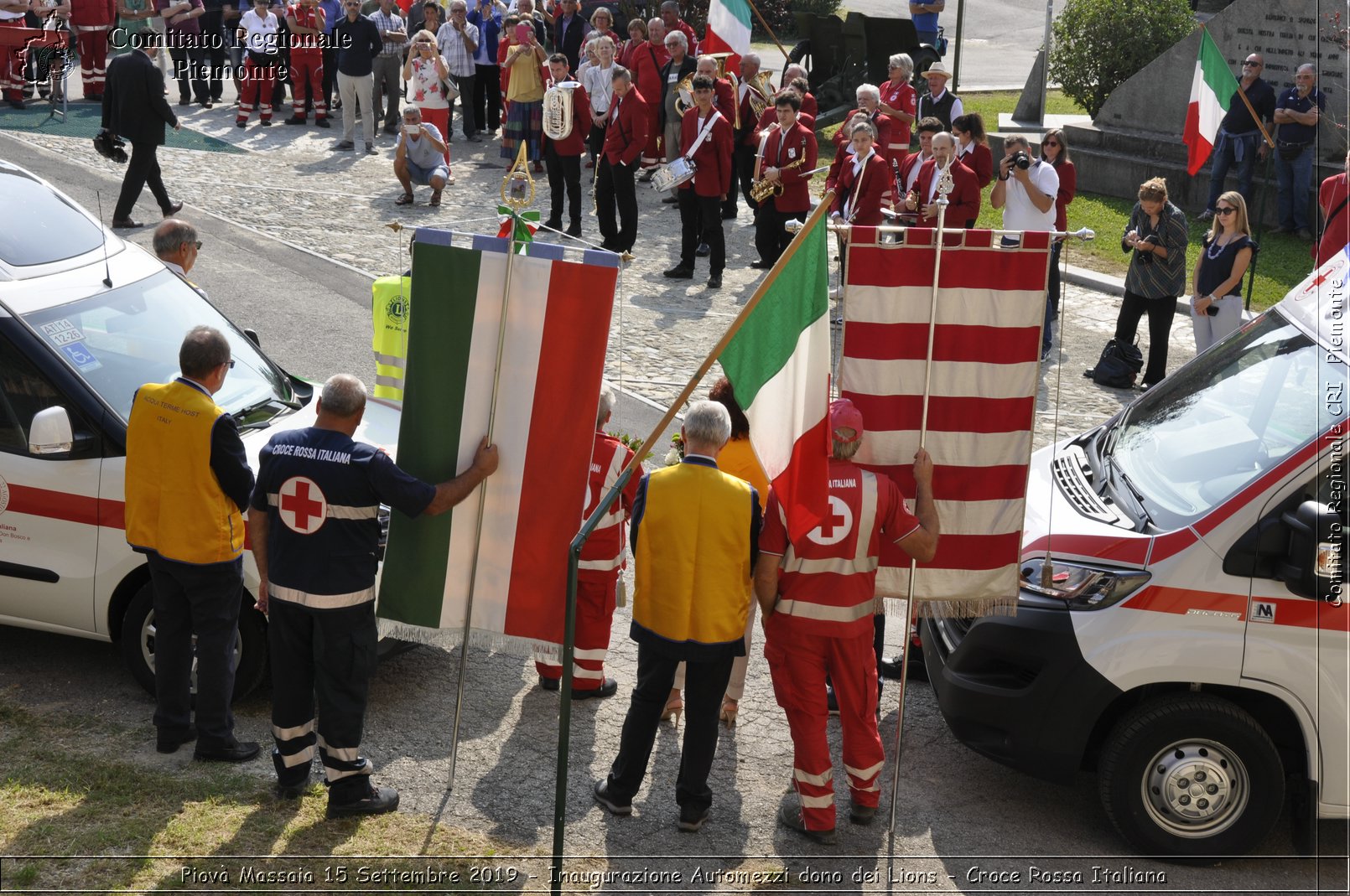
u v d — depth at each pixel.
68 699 6.11
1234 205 10.51
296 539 5.00
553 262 5.00
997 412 5.09
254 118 21.47
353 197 16.56
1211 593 5.08
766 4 32.59
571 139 15.14
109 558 5.96
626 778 5.32
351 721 5.12
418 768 5.66
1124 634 5.15
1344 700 5.04
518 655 5.33
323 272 13.46
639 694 5.23
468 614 5.33
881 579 5.31
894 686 6.76
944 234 4.94
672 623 5.06
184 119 21.03
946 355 5.04
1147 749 5.18
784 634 5.20
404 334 7.25
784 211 13.61
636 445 6.36
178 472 5.26
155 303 6.90
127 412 6.11
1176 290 11.18
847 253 4.95
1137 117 19.03
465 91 20.20
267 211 15.58
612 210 14.87
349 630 5.04
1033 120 20.50
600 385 5.08
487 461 5.12
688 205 13.73
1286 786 5.81
